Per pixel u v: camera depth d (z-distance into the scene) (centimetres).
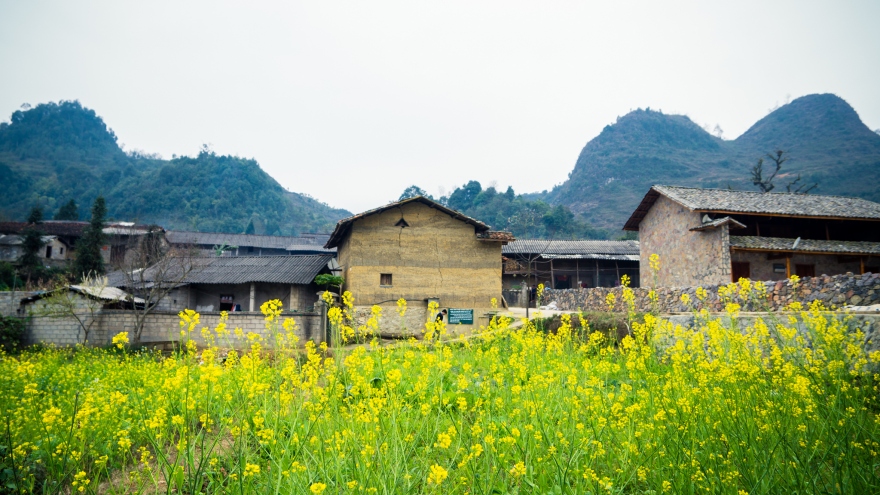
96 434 576
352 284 2202
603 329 1437
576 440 555
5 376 945
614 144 19000
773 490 460
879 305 1038
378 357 871
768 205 2395
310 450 539
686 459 489
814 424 553
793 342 896
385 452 505
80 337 2158
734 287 1075
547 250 4016
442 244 2278
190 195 13400
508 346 1204
